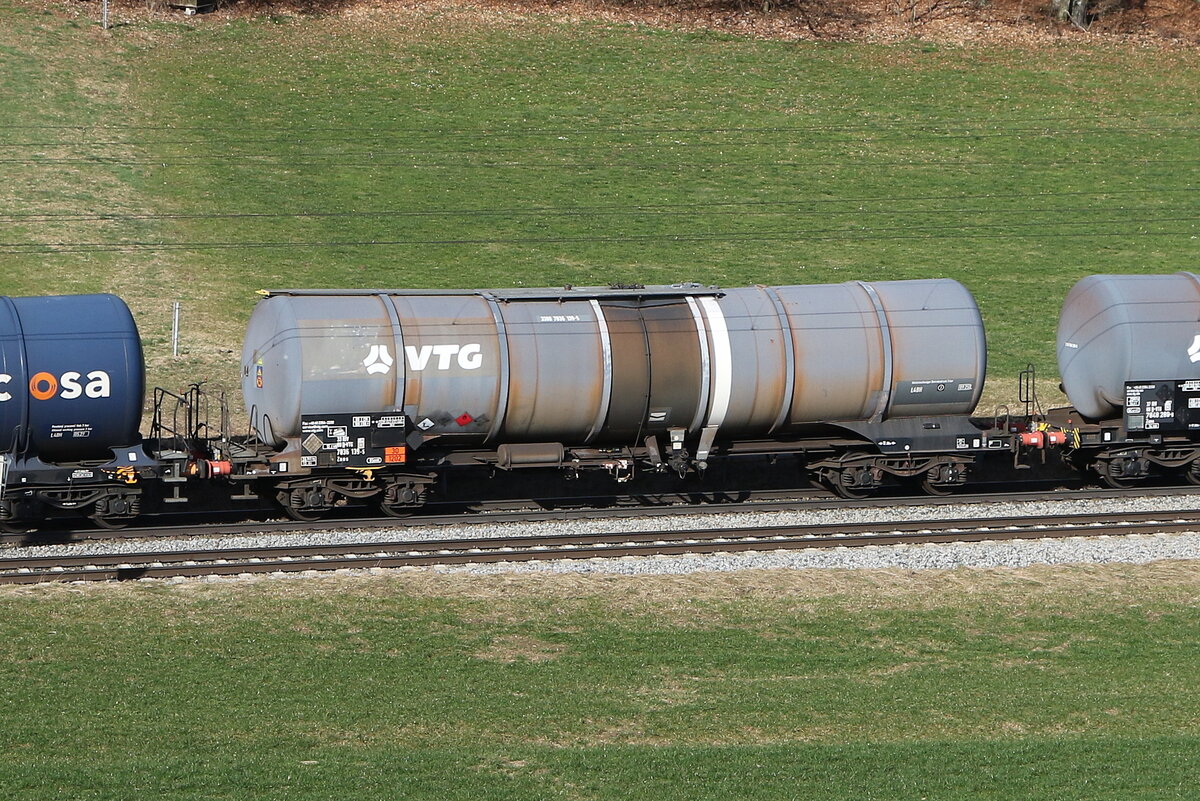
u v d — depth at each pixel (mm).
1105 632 80812
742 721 66688
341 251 180500
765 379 104500
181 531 97688
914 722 66875
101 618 79812
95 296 98500
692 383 103375
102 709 66938
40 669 72125
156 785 57062
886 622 81750
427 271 174500
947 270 180375
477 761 60500
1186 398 111500
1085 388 114875
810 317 106375
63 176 196125
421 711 67250
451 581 87000
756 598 85250
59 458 97312
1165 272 180875
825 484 115750
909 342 106875
